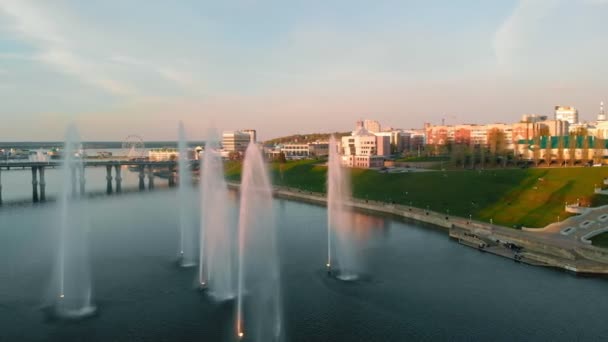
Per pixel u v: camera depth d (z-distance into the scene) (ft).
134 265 260.21
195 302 206.59
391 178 593.42
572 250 270.67
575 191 422.82
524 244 297.94
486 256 281.95
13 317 190.70
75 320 188.14
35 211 473.26
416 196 488.44
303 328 182.60
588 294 216.33
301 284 231.71
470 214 393.50
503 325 185.16
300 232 359.05
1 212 467.93
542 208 383.86
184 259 271.90
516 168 599.98
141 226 376.68
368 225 386.32
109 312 195.72
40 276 242.17
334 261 272.31
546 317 192.24
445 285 229.86
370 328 182.60
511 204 407.85
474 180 513.04
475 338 174.70
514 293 219.00
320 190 607.78
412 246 309.63
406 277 242.58
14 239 333.42
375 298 212.84
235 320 188.96
